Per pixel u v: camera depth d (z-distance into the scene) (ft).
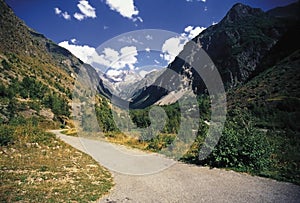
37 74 484.74
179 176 39.32
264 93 197.36
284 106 138.21
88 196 30.30
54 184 34.78
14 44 604.49
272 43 483.92
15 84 301.02
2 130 65.41
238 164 44.04
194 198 29.37
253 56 461.78
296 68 226.58
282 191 30.91
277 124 100.73
